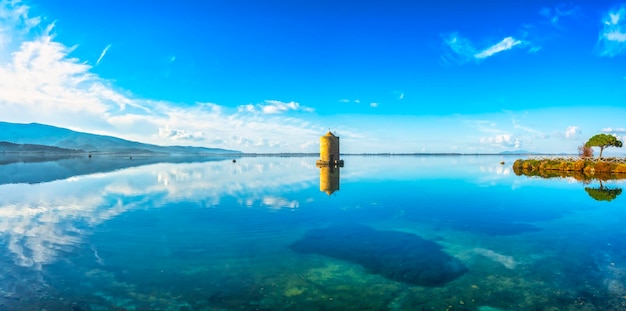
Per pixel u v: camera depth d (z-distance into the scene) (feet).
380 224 58.03
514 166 226.17
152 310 27.68
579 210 71.46
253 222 57.98
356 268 37.58
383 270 37.09
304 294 30.96
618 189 106.83
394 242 47.65
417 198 86.33
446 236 50.98
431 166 261.03
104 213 63.77
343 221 59.82
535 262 39.75
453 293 31.53
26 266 36.35
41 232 49.80
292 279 34.24
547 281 34.19
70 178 134.92
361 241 47.98
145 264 37.70
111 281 33.01
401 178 145.18
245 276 34.86
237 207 71.20
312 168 223.92
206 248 43.65
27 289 30.91
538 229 55.42
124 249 42.68
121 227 53.26
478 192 98.84
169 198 82.69
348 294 31.14
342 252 43.04
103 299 29.35
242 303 29.09
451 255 42.29
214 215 62.90
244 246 44.80
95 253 40.88
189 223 56.44
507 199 85.66
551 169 205.87
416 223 59.00
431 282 33.96
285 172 180.14
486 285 33.24
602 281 34.06
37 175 149.18
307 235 50.65
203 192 94.32
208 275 34.91
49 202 75.77
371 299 30.22
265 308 28.32
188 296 30.17
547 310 28.37
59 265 36.83
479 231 54.03
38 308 27.61
